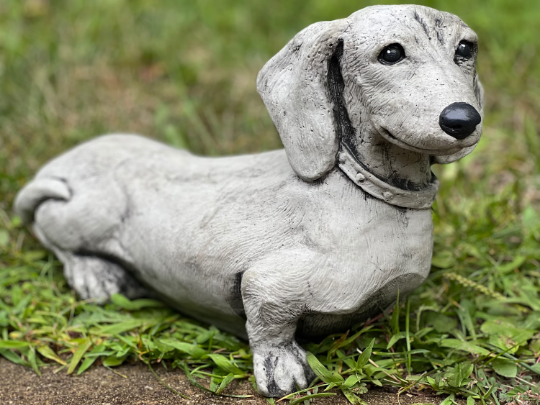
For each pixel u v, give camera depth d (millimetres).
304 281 1815
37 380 2027
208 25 4750
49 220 2416
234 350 2096
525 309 2316
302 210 1872
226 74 4211
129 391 1941
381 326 2090
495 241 2615
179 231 2074
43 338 2217
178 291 2145
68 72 4109
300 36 1819
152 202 2199
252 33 4617
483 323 2195
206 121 3814
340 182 1831
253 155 2146
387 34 1685
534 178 3102
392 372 1950
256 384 1898
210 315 2154
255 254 1905
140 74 4270
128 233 2266
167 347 2061
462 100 1599
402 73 1675
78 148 2525
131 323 2230
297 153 1839
